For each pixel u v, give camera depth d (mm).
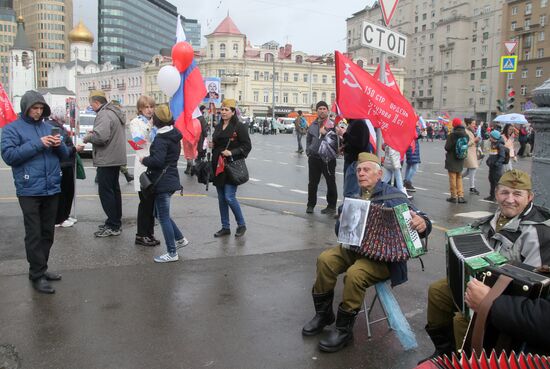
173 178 5707
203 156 13586
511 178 3033
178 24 7438
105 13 135875
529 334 2223
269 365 3570
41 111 4820
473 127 12664
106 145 6574
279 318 4371
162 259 5797
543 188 4539
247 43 94625
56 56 130500
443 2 96750
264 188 12258
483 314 2350
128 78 100125
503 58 24312
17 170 4742
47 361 3531
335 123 8445
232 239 6930
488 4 88250
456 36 93125
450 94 96000
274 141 36312
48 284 4816
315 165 8727
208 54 87062
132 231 7215
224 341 3910
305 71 89062
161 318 4285
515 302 2277
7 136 4660
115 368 3465
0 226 7293
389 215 3662
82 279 5160
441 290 3416
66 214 7055
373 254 3652
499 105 31922
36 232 4805
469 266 2660
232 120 6793
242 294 4887
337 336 3814
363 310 4590
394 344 3963
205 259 5961
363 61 91875
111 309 4441
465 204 10898
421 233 3830
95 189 11156
